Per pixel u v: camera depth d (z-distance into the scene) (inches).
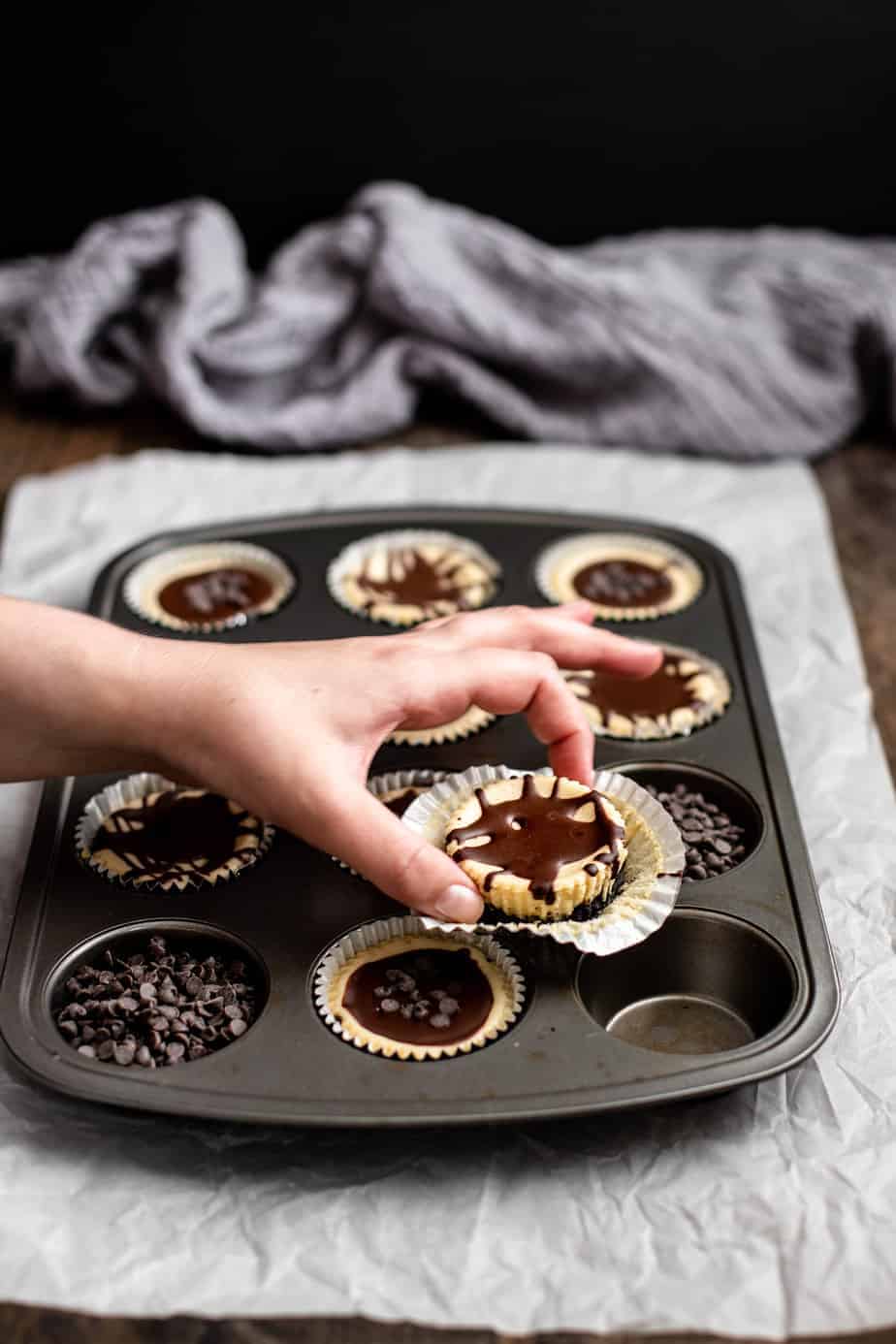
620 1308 22.9
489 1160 24.7
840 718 32.6
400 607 33.6
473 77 47.9
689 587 34.5
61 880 27.3
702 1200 24.1
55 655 25.3
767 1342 22.6
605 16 47.0
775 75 47.7
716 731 30.3
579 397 43.1
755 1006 26.3
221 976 26.1
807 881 26.9
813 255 46.8
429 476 40.4
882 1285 23.1
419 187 49.6
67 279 43.6
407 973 26.1
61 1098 24.9
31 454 42.8
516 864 26.0
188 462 40.8
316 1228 23.8
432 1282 23.2
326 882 27.2
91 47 47.1
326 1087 23.8
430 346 43.2
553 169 49.3
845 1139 24.8
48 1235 23.7
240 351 43.2
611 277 44.3
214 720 24.8
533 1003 25.1
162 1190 24.3
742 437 42.0
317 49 47.4
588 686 31.5
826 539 38.2
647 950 26.6
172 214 44.7
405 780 29.2
